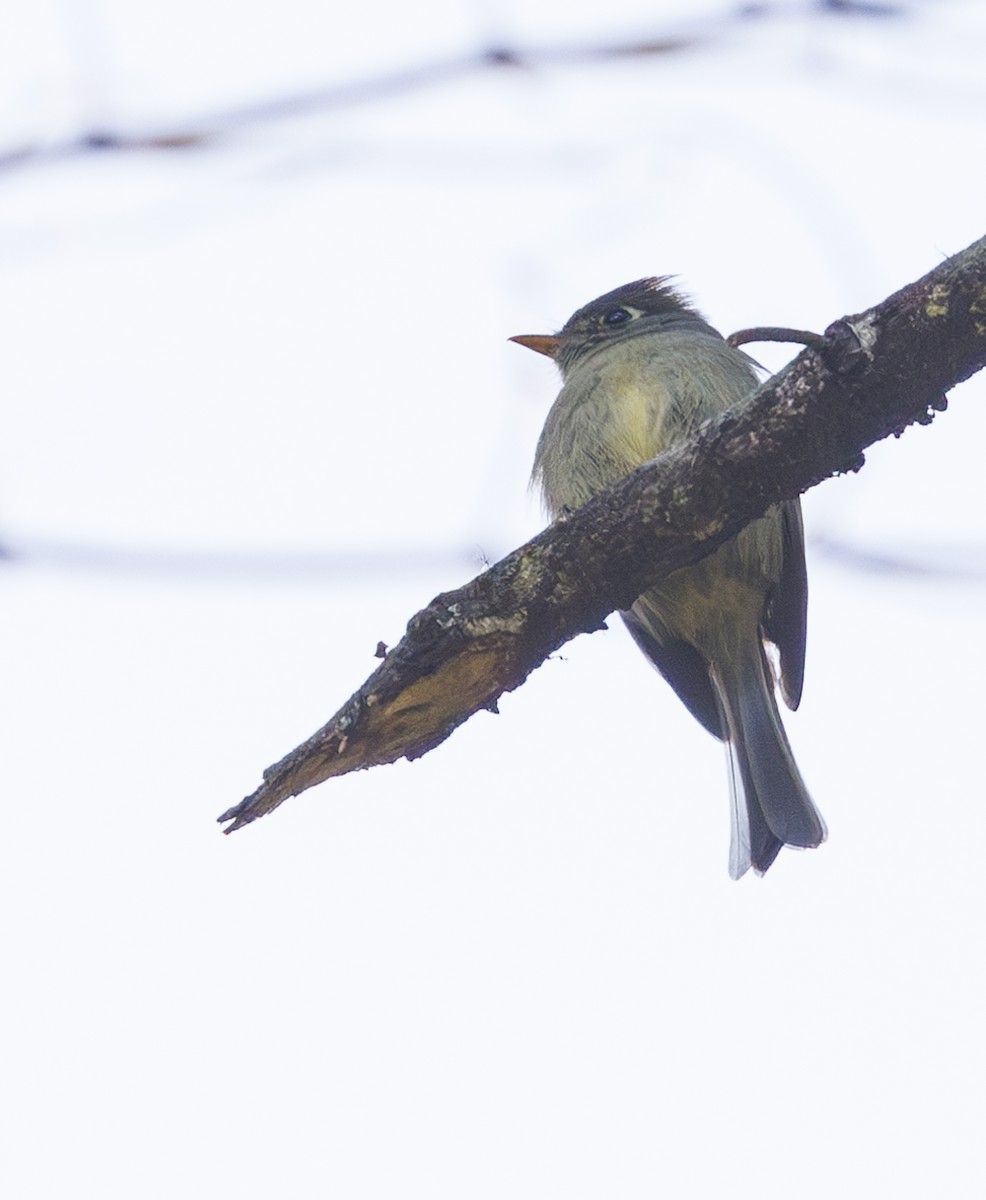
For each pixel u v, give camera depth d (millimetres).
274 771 5969
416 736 6031
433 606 5879
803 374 5535
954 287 5285
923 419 5531
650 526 5805
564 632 5965
